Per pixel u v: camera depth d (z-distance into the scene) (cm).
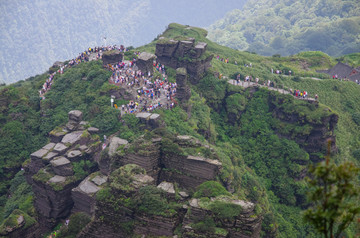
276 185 12319
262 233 9475
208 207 6331
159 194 6869
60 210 8981
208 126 12419
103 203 7100
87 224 7481
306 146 13012
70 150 9675
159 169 8294
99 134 10531
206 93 13700
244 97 14050
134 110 11156
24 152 11625
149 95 11994
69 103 12394
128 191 6969
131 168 7400
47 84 13688
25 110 12550
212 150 8419
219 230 6162
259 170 12669
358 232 3312
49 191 8881
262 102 13988
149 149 8100
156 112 11169
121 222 6975
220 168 7994
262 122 13638
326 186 3225
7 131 11856
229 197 6562
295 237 10644
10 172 11331
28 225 8588
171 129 10725
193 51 13612
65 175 9094
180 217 6762
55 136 10381
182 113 11681
